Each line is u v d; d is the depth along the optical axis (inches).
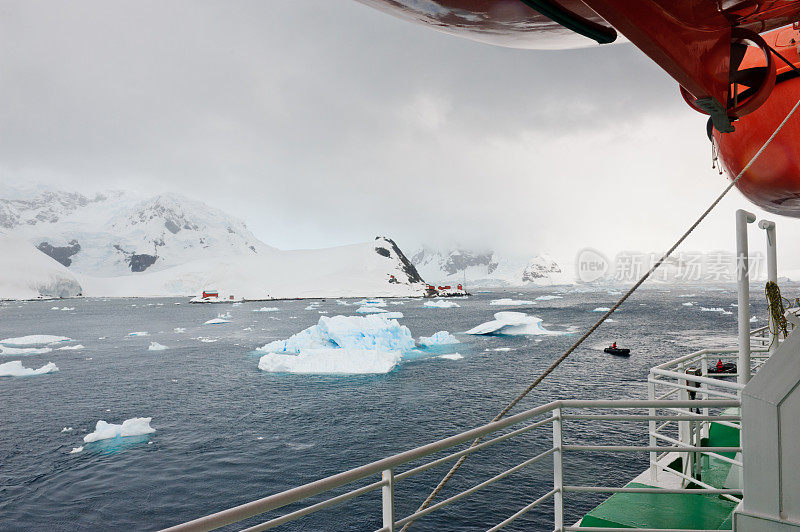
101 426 888.3
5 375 1451.8
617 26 60.2
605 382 1181.7
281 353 1856.5
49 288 7190.0
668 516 125.8
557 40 79.6
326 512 574.9
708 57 74.5
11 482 690.8
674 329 2252.7
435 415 963.3
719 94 80.0
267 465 735.7
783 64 128.7
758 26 79.9
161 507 615.8
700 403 95.6
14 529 568.7
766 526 75.6
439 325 2822.3
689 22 65.8
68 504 625.6
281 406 1065.5
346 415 979.9
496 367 1450.5
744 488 78.2
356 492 65.3
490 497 582.9
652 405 96.0
